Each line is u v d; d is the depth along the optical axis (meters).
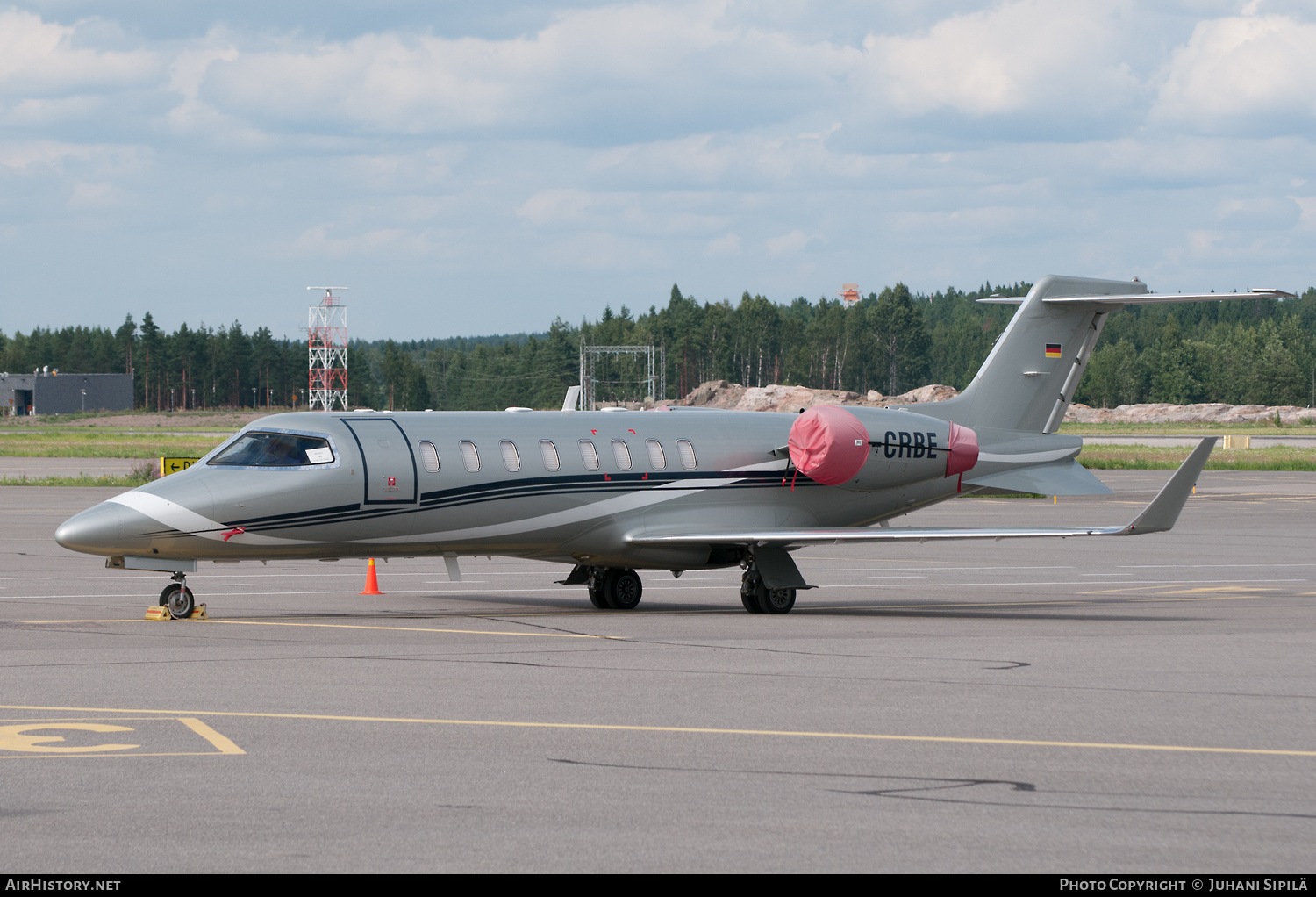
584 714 39.06
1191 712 40.25
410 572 90.56
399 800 29.12
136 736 35.50
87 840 25.95
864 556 108.88
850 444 74.62
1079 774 32.06
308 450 64.38
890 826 27.33
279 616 64.75
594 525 70.69
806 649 53.56
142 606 68.31
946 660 50.56
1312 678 46.69
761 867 24.50
